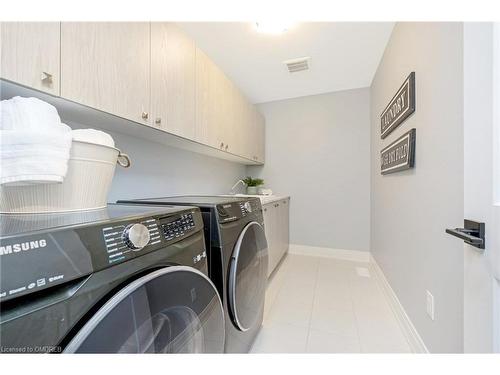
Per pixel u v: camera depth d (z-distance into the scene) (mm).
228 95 2197
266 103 3533
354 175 3068
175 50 1413
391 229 1961
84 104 884
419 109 1369
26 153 560
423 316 1286
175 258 703
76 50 855
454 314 975
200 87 1698
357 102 3041
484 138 704
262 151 3398
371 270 2660
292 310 1804
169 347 653
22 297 372
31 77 722
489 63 684
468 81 785
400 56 1706
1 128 583
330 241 3191
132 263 548
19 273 361
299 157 3352
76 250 440
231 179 3164
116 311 481
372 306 1873
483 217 705
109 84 989
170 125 1373
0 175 553
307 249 3305
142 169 1656
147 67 1196
